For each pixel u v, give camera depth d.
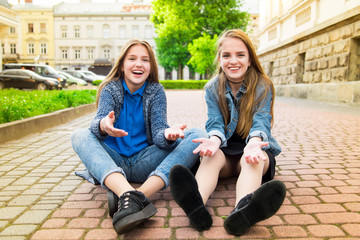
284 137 4.34
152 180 1.85
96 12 50.38
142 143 2.21
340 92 9.29
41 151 3.54
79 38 50.88
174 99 12.88
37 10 49.81
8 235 1.55
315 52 11.02
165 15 26.19
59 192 2.18
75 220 1.73
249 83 2.16
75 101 7.97
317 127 5.20
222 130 2.12
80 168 2.82
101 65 31.64
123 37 51.28
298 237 1.51
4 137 4.07
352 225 1.62
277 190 1.42
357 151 3.41
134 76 2.10
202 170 1.86
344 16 8.90
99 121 1.93
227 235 1.53
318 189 2.20
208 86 2.29
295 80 12.66
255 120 2.10
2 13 17.36
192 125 5.58
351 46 9.03
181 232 1.57
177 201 1.54
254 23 48.09
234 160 2.18
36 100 7.36
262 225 1.64
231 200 2.00
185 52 35.50
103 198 2.06
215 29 26.28
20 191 2.21
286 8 13.48
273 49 14.72
